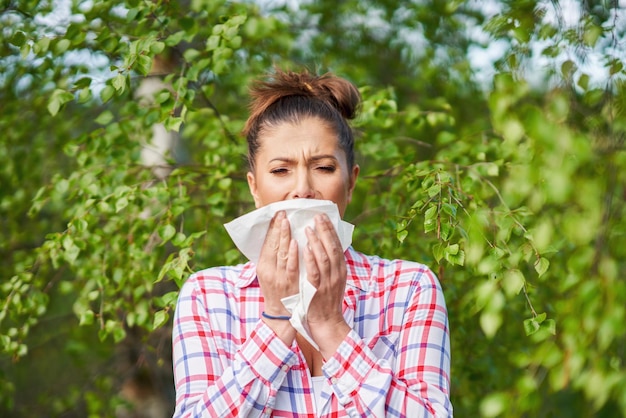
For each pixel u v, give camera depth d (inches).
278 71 64.9
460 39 166.4
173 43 93.4
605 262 60.9
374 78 171.2
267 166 58.7
